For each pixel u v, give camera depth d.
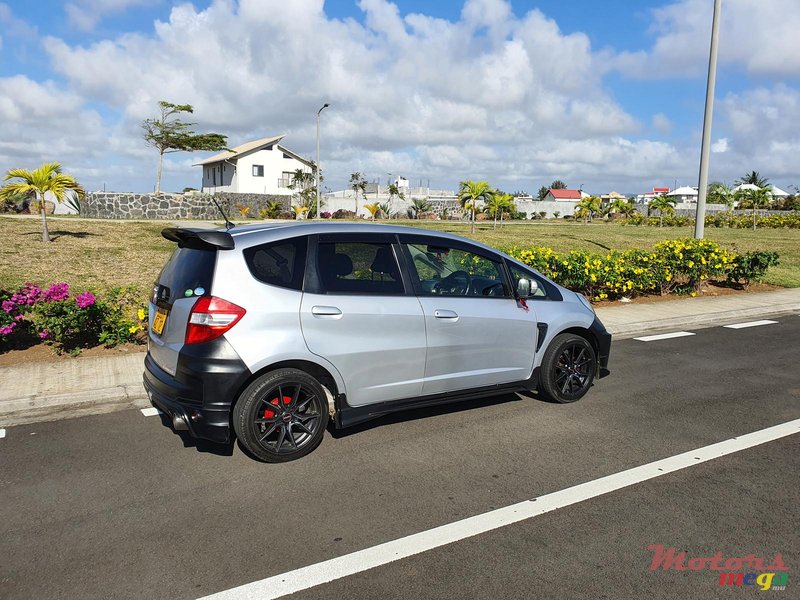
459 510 3.65
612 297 11.77
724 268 13.05
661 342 8.52
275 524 3.48
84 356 6.98
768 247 26.03
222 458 4.40
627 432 4.98
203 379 3.97
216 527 3.45
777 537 3.37
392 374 4.63
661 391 6.16
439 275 4.96
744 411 5.54
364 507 3.68
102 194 34.66
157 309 4.54
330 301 4.34
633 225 52.03
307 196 48.34
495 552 3.19
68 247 15.96
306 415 4.37
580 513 3.62
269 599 2.80
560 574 3.00
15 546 3.25
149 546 3.25
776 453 4.56
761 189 49.88
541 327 5.42
